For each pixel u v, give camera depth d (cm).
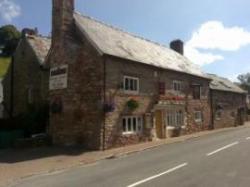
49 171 1395
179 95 2811
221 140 2281
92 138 2022
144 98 2352
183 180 1089
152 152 1848
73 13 2289
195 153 1702
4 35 6662
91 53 2081
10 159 1692
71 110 2164
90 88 2066
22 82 2966
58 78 2270
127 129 2192
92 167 1448
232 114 4041
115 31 2608
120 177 1177
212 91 3491
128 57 2214
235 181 1058
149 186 1021
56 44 2300
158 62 2612
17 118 2698
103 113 2006
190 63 3350
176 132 2725
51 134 2278
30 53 2906
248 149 1770
